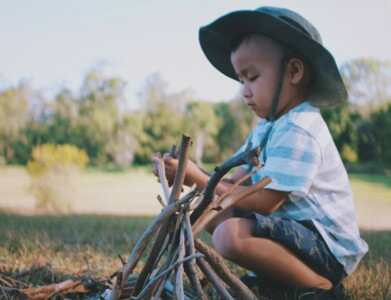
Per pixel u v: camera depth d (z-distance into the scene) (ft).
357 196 69.36
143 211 50.29
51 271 11.21
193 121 132.46
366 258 13.55
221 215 10.05
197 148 130.72
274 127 9.89
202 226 7.68
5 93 129.70
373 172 102.68
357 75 109.29
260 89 9.91
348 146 106.83
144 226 21.90
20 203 64.64
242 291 7.65
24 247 13.83
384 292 10.09
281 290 9.45
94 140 134.10
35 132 130.82
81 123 133.69
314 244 9.05
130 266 7.16
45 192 48.47
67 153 49.37
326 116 108.06
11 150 129.29
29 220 24.80
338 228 9.45
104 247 14.44
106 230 19.40
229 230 8.81
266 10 10.18
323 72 9.89
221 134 130.41
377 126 106.11
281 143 9.50
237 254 8.81
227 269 7.58
